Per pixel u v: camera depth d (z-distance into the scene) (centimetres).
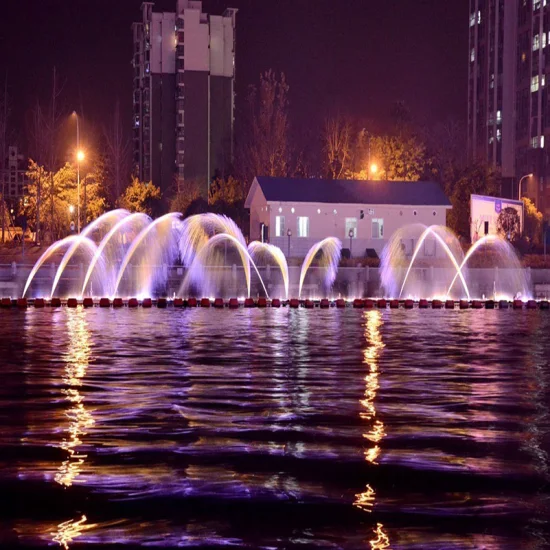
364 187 7938
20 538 727
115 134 11581
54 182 10338
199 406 1373
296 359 2097
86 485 882
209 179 16888
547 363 2031
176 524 763
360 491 866
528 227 10294
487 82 16400
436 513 794
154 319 3600
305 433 1155
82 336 2750
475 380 1711
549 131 14338
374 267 6775
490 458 1005
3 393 1503
